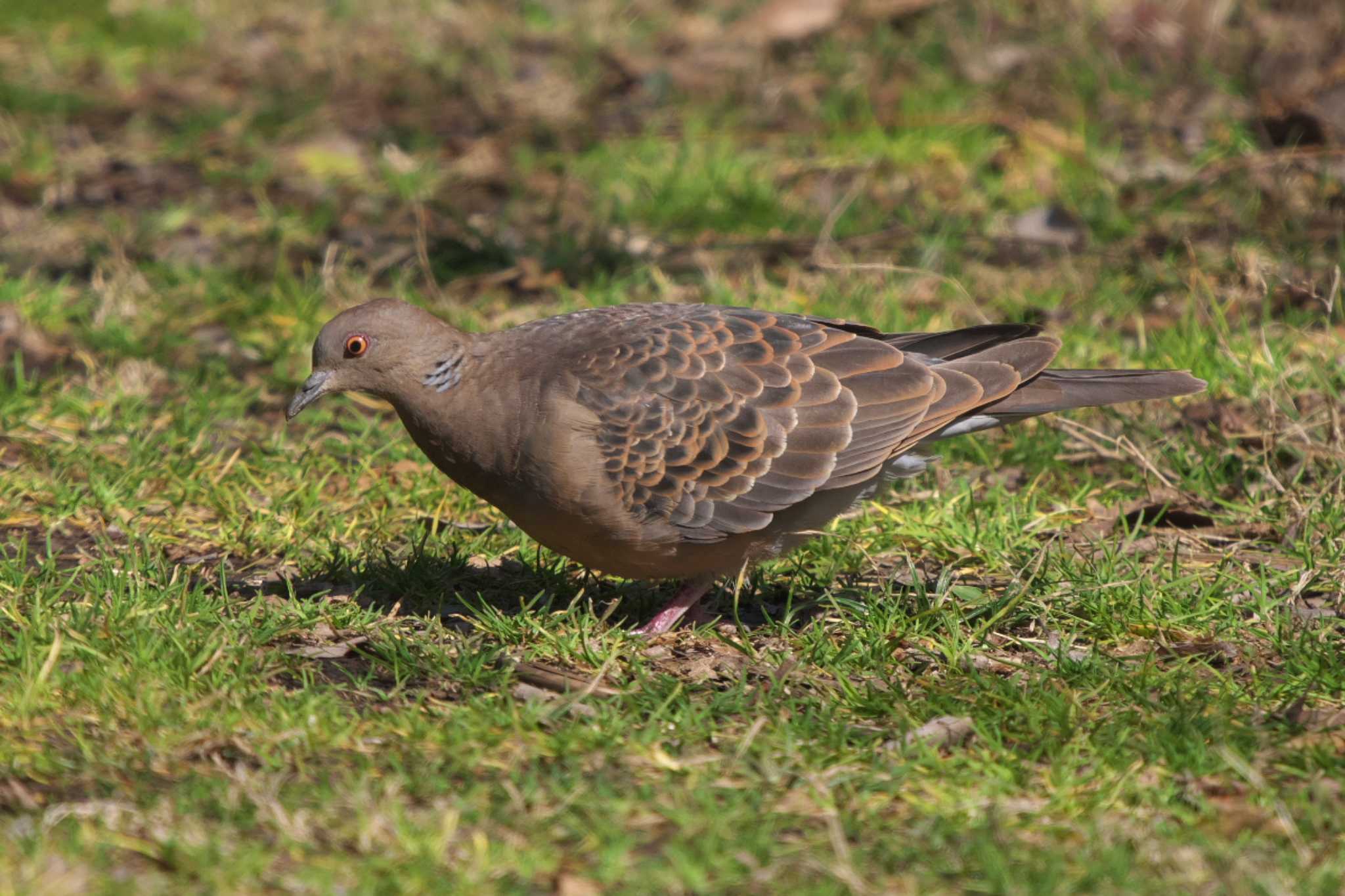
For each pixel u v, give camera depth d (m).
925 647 9.21
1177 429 12.51
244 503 11.42
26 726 7.80
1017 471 12.18
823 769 7.60
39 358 14.18
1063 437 12.34
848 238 16.52
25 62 22.94
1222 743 7.74
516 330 9.65
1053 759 7.66
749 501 9.31
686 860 6.58
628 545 9.39
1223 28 20.25
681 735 7.93
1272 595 10.00
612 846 6.73
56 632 8.41
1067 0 20.92
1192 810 7.30
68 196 18.52
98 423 12.73
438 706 8.30
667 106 20.69
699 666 9.00
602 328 9.53
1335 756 7.63
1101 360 13.68
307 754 7.61
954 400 9.52
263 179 19.00
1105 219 16.52
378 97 21.61
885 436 9.43
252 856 6.54
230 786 7.17
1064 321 14.53
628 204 17.62
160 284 15.78
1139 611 9.52
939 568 10.56
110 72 22.75
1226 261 15.36
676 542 9.39
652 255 16.25
